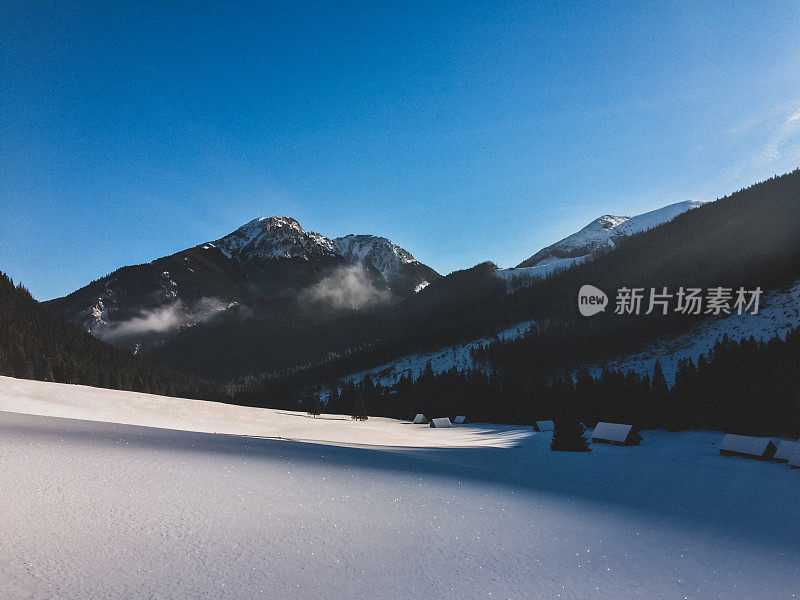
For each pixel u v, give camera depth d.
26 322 141.25
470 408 138.75
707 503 24.91
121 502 12.62
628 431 72.44
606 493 25.25
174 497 13.73
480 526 14.53
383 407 172.50
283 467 21.45
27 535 9.62
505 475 29.41
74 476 14.87
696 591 10.78
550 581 10.36
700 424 95.06
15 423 27.03
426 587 9.35
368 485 19.22
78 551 9.10
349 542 11.56
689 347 163.12
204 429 53.88
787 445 51.97
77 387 74.88
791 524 20.45
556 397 123.94
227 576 8.78
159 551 9.59
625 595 10.02
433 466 29.08
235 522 12.12
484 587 9.63
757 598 10.74
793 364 87.44
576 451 60.03
